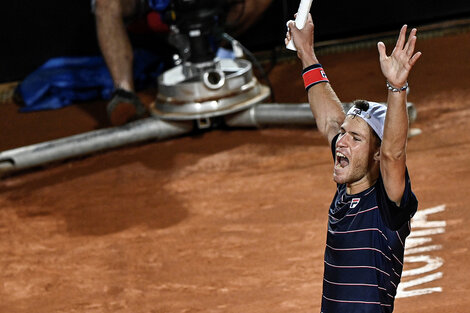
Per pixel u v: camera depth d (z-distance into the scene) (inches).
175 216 869.2
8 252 828.0
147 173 1029.2
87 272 757.9
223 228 815.1
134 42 1526.8
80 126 1337.4
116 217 892.0
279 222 808.9
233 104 1111.0
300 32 474.6
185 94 1106.7
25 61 1593.3
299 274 688.4
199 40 1115.9
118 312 668.1
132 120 1169.4
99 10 1209.4
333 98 472.1
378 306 400.5
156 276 727.7
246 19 1412.4
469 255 677.9
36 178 1072.2
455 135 1003.9
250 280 690.8
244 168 996.6
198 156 1069.8
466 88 1211.2
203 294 678.5
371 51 1547.7
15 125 1381.6
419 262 677.9
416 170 895.1
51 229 882.8
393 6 1592.0
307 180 918.4
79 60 1544.0
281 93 1364.4
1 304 711.1
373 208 400.5
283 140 1085.1
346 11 1595.7
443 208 780.6
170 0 1104.8
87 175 1055.6
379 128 391.5
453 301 601.9
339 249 410.0
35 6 1566.2
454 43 1502.2
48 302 705.6
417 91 1229.1
